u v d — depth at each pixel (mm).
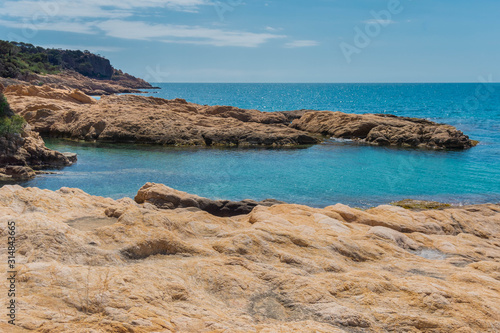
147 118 51781
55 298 6684
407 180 30984
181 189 27547
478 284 9680
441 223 16266
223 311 7418
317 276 9164
